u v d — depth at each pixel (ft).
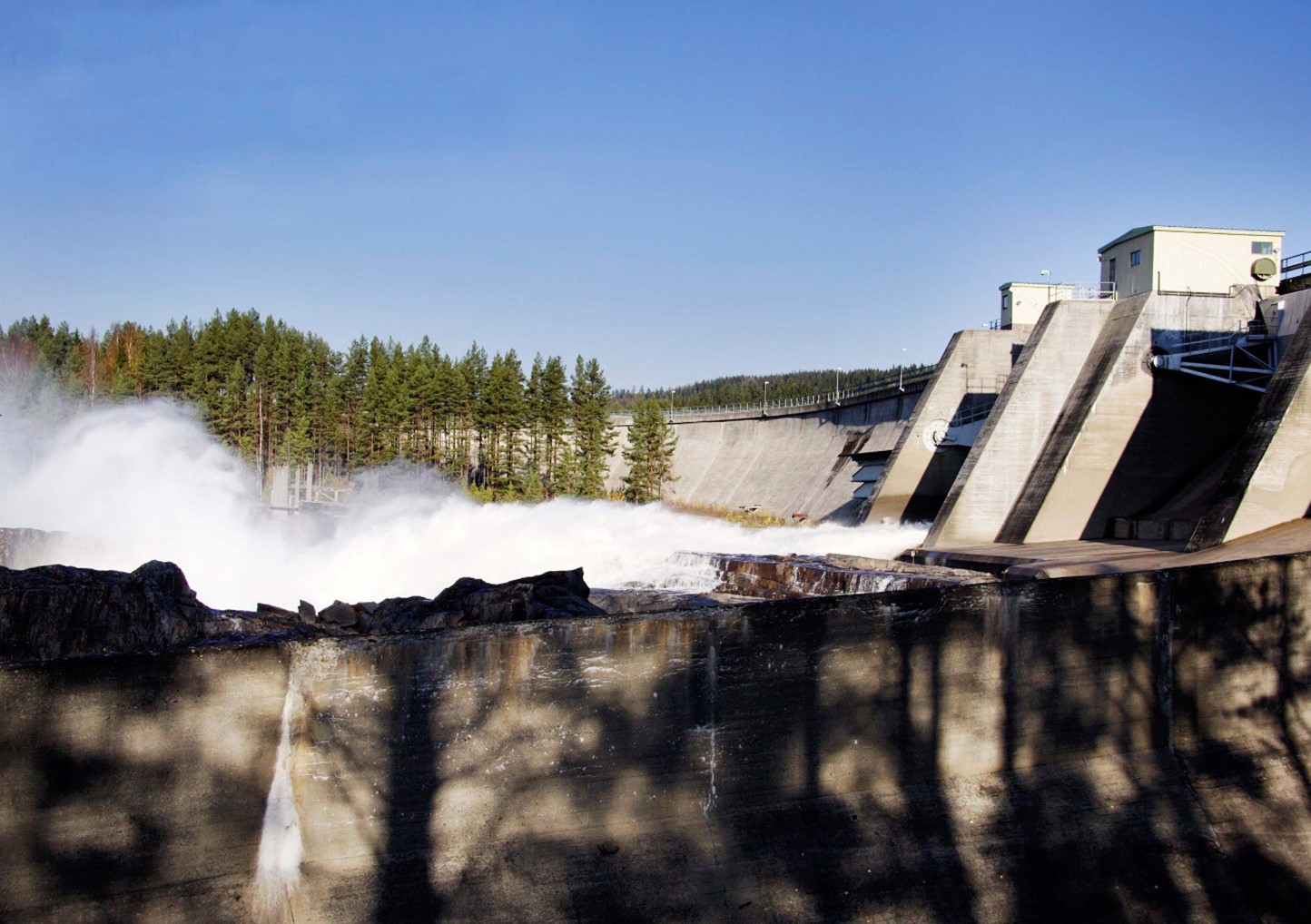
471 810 30.55
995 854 34.60
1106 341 112.98
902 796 35.09
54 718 26.76
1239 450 84.02
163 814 27.73
